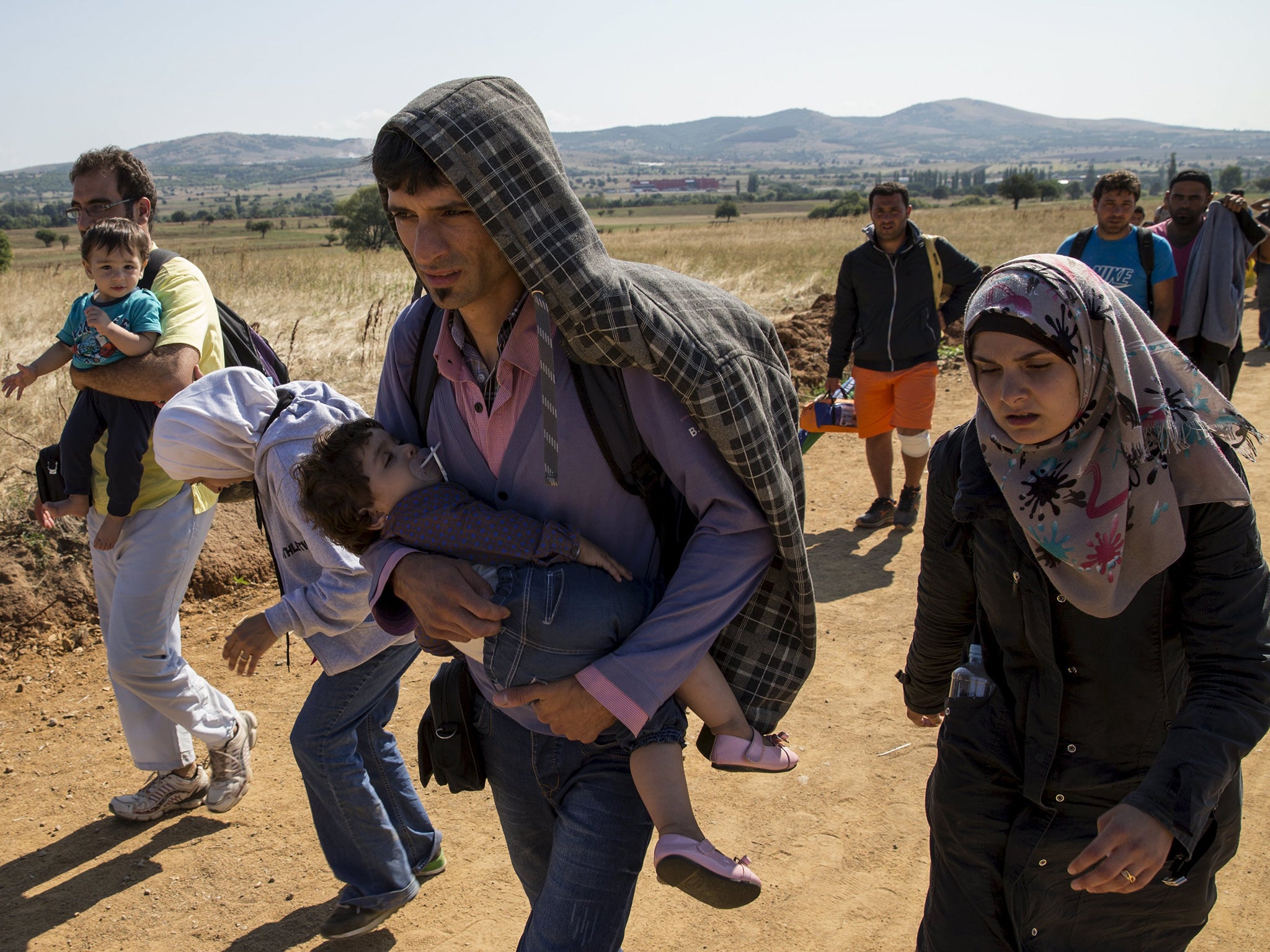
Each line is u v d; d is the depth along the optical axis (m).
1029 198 124.81
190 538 3.47
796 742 4.13
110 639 3.45
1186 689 1.93
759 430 1.86
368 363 10.00
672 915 3.19
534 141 1.78
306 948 3.08
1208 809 1.70
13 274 18.75
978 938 2.07
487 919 3.19
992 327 1.80
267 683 4.77
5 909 3.27
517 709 2.12
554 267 1.75
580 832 2.03
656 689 1.88
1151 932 1.97
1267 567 1.85
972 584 2.17
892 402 6.37
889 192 6.00
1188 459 1.80
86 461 3.40
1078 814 1.98
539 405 1.97
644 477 1.98
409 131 1.73
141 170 3.54
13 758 4.18
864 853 3.44
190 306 3.37
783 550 1.97
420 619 1.98
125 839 3.64
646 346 1.79
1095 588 1.82
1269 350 11.70
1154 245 5.63
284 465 2.58
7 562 5.37
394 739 3.23
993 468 1.93
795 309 14.52
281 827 3.70
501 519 1.97
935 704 2.47
